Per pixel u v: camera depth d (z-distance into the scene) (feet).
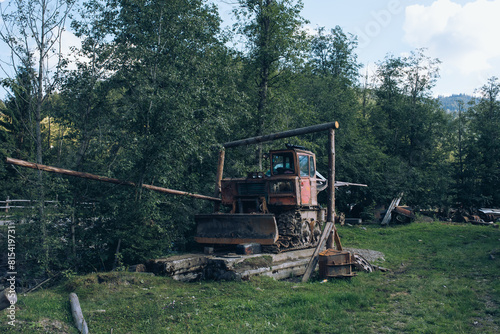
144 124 42.68
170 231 44.88
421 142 122.93
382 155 110.83
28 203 36.63
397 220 91.97
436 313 24.52
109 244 42.04
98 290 28.68
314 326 21.89
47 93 38.93
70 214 38.70
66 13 39.04
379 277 36.76
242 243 39.42
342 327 21.70
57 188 37.24
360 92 132.77
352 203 109.81
